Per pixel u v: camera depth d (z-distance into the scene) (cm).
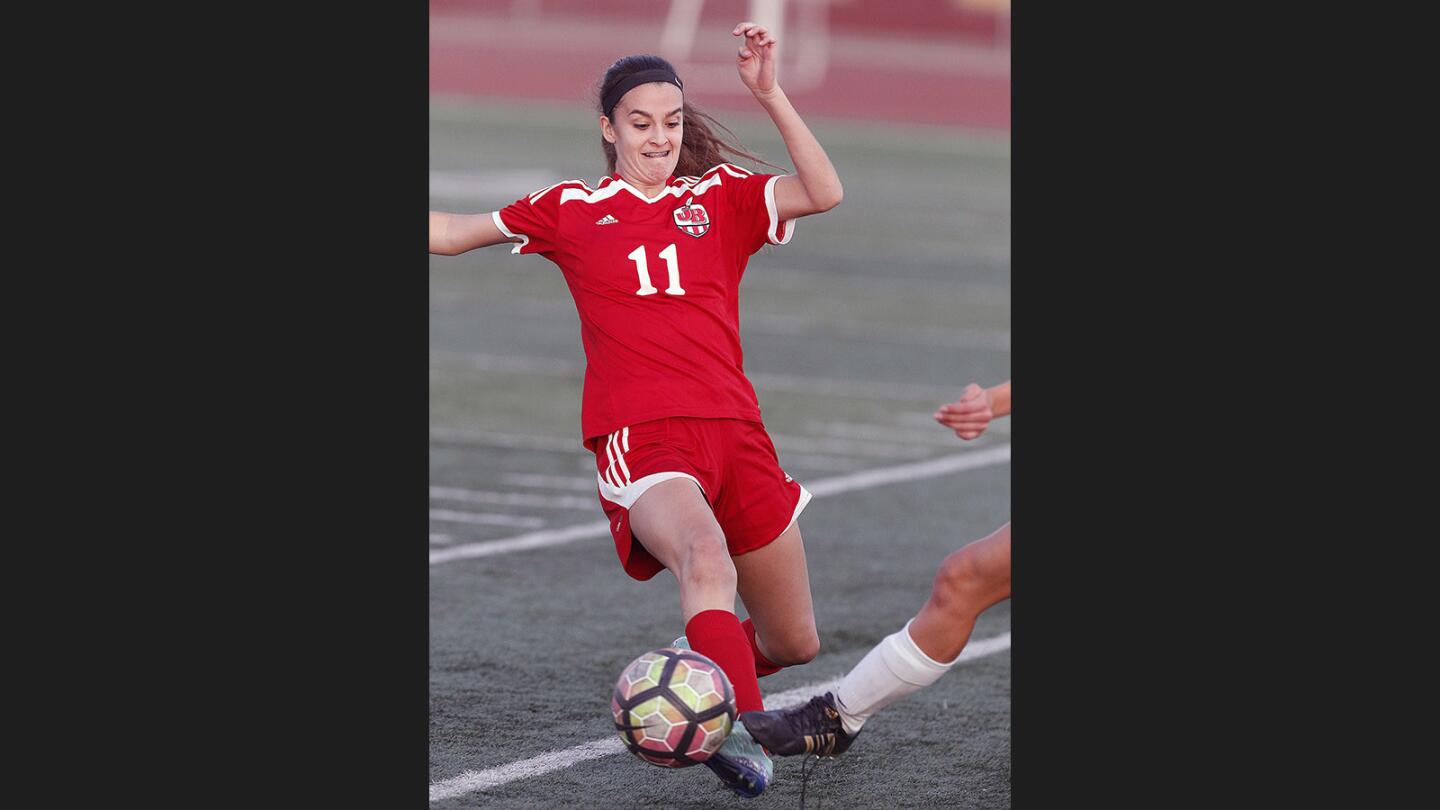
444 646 2597
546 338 5241
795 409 4334
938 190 8912
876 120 11688
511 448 3903
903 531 3297
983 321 5688
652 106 2142
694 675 1889
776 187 2172
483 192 7212
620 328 2130
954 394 4556
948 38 13450
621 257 2133
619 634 2691
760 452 2155
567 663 2545
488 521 3325
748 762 2028
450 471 3691
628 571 2158
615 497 2122
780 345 5169
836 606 2836
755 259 6869
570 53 12925
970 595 1991
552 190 2188
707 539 1970
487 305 5819
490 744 2217
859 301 6016
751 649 2034
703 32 13138
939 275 6631
